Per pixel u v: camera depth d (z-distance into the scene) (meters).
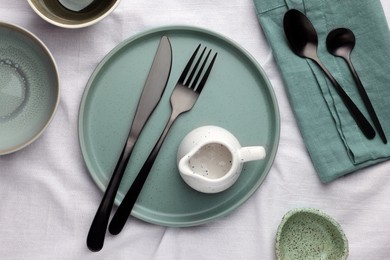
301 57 0.75
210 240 0.75
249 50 0.77
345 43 0.75
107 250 0.74
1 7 0.74
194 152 0.65
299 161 0.76
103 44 0.75
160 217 0.73
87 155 0.72
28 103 0.73
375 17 0.75
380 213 0.76
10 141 0.71
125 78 0.74
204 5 0.76
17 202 0.74
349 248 0.76
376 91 0.75
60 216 0.74
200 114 0.74
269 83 0.73
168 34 0.74
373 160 0.75
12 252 0.74
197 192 0.74
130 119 0.74
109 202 0.70
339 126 0.75
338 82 0.75
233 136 0.70
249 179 0.74
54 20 0.70
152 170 0.73
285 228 0.75
